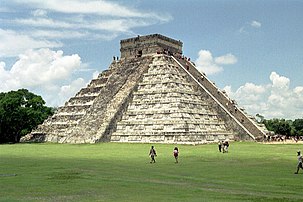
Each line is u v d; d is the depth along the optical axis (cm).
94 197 2267
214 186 2675
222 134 8138
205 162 4350
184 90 8362
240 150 5934
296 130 14188
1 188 2595
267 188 2592
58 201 2156
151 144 7300
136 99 8512
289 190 2516
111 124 8075
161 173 3366
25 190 2514
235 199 2191
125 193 2398
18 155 5447
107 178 3067
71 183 2808
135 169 3681
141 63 9444
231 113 8625
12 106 9088
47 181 2911
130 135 7906
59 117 9550
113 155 5322
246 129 8206
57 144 8056
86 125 8400
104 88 9206
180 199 2184
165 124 7631
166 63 9019
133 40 10044
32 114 9200
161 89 8331
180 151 5838
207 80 9412
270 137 8388
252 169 3662
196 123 7750
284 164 4106
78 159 4762
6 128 9538
